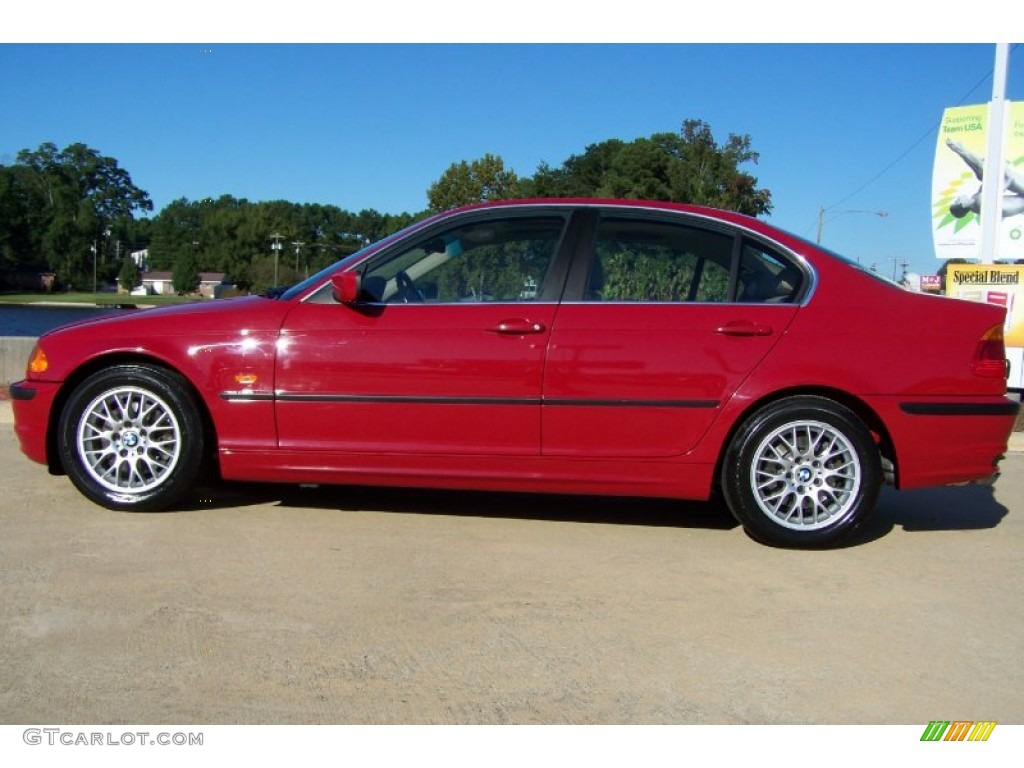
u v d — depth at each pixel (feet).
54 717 8.81
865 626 11.53
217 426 14.96
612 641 10.85
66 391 15.49
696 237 15.01
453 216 15.44
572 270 14.84
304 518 15.58
